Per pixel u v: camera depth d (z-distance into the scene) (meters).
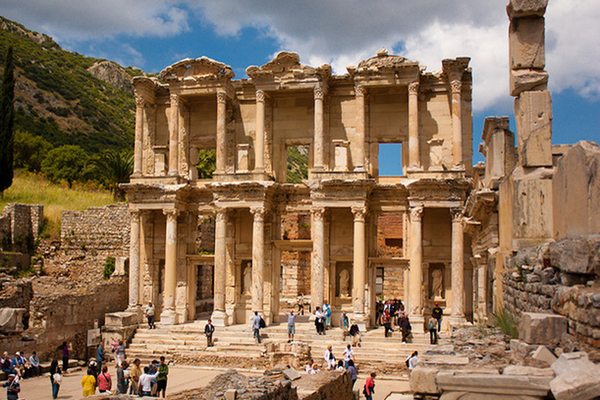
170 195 46.88
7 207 51.88
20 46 169.50
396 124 46.19
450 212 42.72
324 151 46.78
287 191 46.62
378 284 67.19
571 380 10.18
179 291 48.25
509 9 17.83
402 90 46.09
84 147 122.75
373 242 46.00
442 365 12.28
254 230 44.91
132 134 151.00
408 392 31.08
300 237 65.25
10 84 60.78
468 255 44.19
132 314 45.94
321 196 44.06
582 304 11.50
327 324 42.91
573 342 11.84
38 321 39.44
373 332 42.03
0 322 35.34
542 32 17.41
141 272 48.62
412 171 43.59
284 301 62.25
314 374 24.28
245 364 38.72
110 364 41.38
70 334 42.03
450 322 41.78
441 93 45.66
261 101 46.06
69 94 151.38
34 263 51.66
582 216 13.31
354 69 44.47
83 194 67.81
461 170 43.09
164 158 49.84
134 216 47.69
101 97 166.25
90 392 27.61
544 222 16.47
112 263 51.56
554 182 16.03
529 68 17.39
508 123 21.47
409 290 43.97
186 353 40.41
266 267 46.75
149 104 50.69
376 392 31.58
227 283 47.72
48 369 37.75
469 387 11.23
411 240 42.88
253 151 48.53
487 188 22.17
